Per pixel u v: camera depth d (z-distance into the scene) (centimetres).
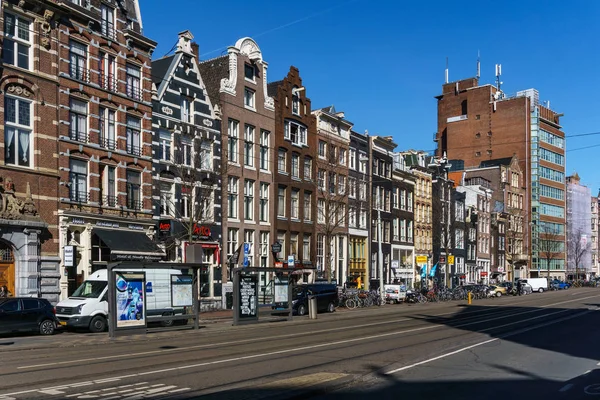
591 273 12050
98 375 1180
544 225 10050
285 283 2833
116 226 3103
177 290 2316
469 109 10200
